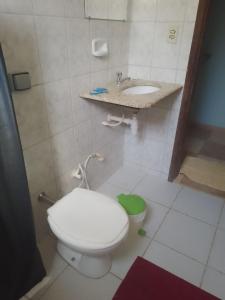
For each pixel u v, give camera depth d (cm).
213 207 193
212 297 129
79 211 126
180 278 138
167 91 163
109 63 174
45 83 126
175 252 154
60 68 132
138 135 223
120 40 178
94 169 197
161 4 167
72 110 151
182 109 190
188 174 235
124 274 139
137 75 200
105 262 138
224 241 162
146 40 183
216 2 264
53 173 151
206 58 293
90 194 138
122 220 122
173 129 203
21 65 110
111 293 129
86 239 110
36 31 112
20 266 118
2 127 98
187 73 177
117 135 217
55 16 119
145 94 156
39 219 152
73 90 147
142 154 231
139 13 177
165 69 185
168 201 199
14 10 100
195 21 160
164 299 127
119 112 204
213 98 312
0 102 94
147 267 143
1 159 101
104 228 117
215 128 327
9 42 102
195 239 163
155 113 205
